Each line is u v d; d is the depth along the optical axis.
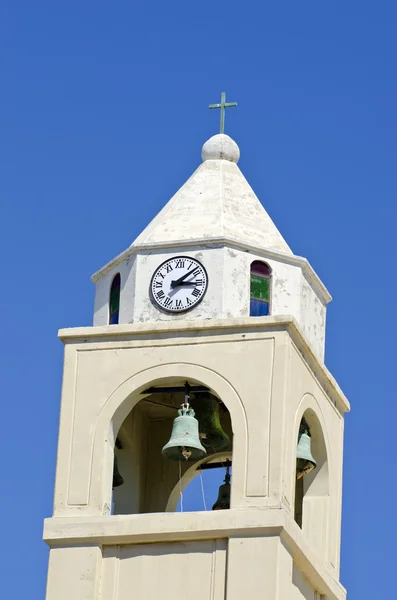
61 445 47.09
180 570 45.47
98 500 46.47
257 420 46.28
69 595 45.56
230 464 50.09
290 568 45.62
